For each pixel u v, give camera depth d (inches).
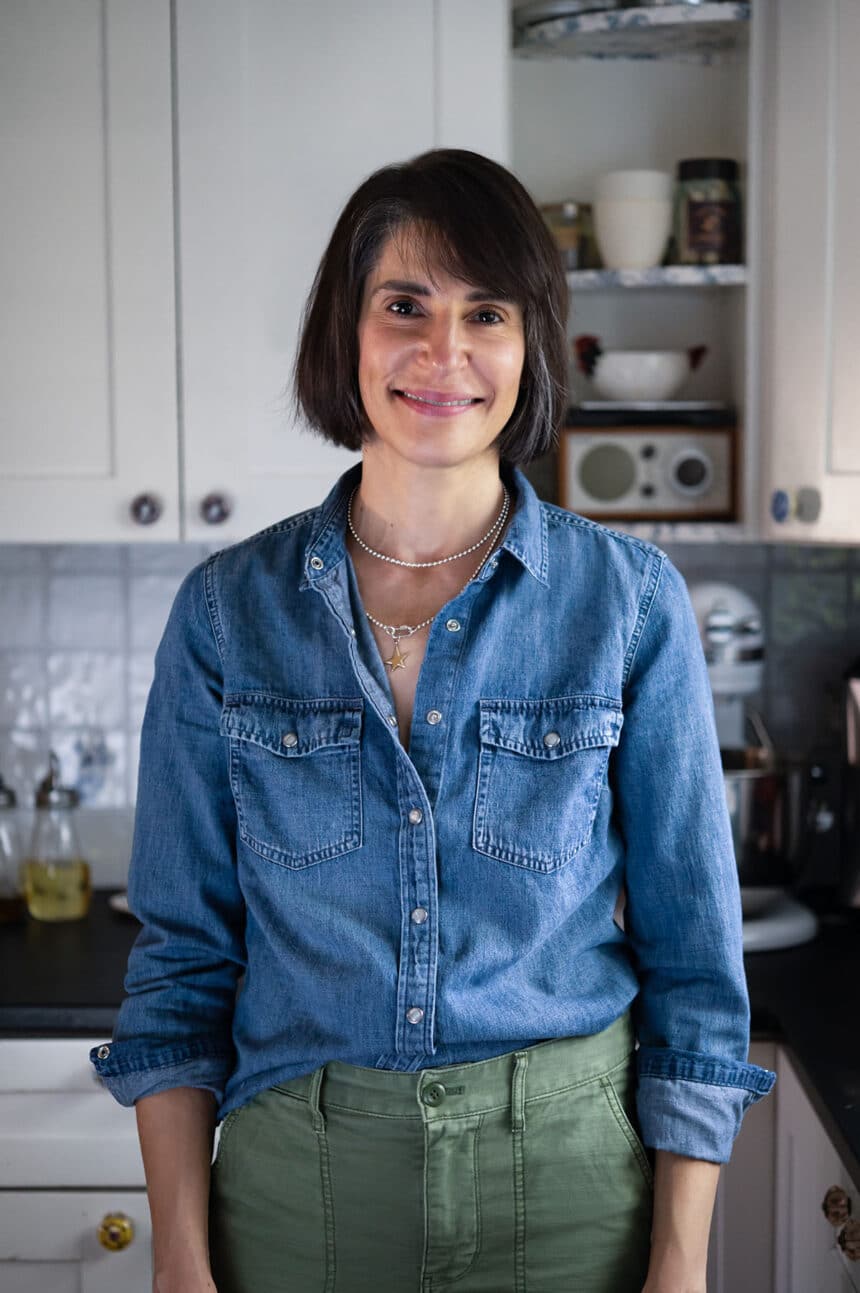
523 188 43.4
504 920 42.9
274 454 75.9
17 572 90.7
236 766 44.9
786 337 74.0
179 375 75.5
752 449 79.5
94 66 74.2
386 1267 43.6
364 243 43.2
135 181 74.6
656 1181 44.8
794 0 72.1
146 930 48.1
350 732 43.8
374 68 74.5
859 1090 57.4
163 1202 45.3
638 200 79.9
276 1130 44.8
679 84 87.5
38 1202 70.4
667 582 45.5
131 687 91.4
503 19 74.5
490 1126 43.2
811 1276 62.6
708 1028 44.6
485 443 43.7
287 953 44.1
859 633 90.2
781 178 73.8
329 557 45.1
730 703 90.1
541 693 44.2
